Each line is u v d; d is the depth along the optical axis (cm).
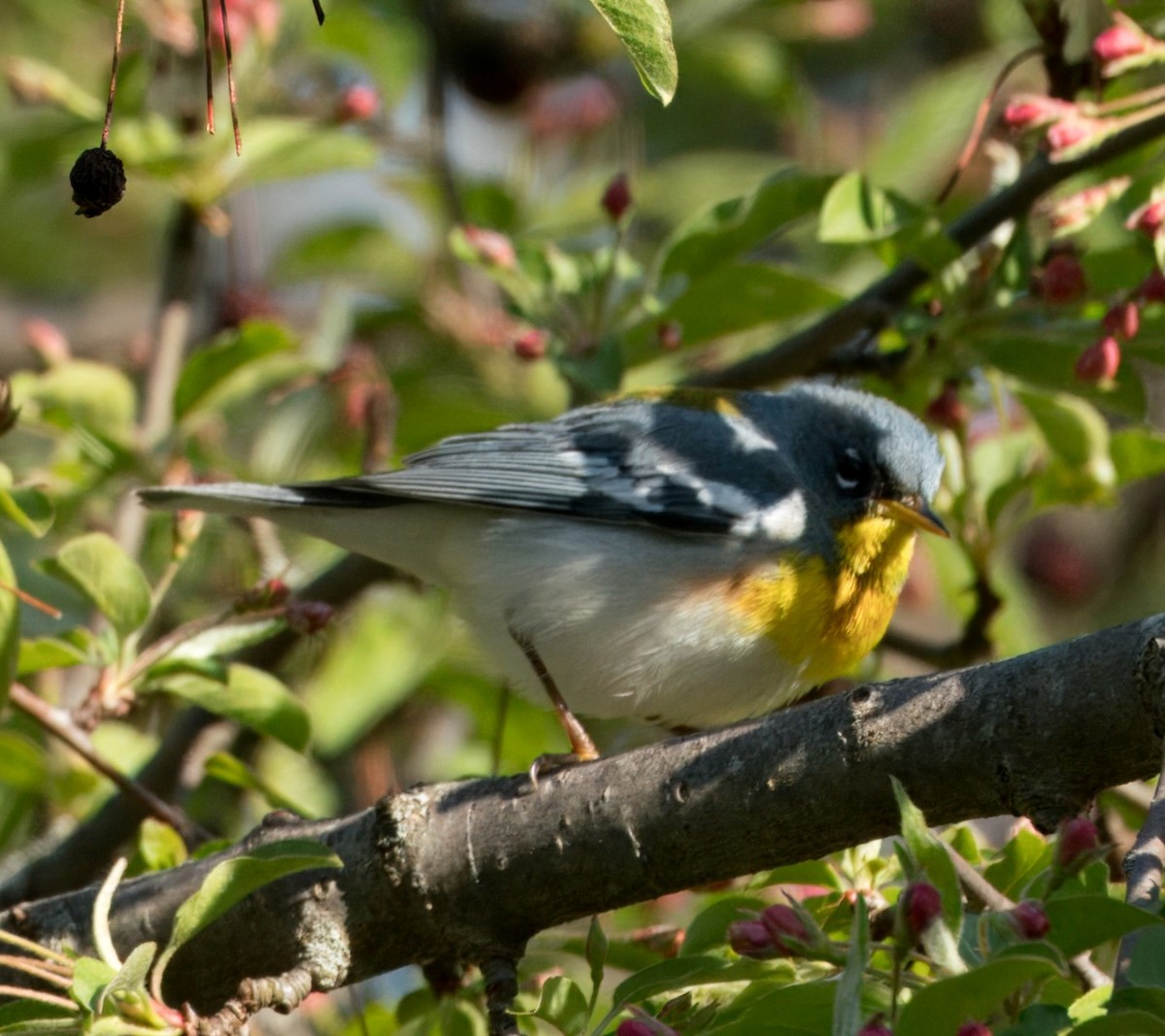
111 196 615
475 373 1496
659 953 805
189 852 940
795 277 1065
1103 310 1016
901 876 712
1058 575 1761
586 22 1656
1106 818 830
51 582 1256
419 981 1164
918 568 1589
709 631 994
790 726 665
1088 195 892
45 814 1216
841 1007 481
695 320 1115
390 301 1562
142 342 1407
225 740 1170
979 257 1036
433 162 1509
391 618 1263
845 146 1855
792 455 1073
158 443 1115
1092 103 955
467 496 1009
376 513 1017
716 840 677
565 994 637
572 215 1575
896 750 637
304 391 1360
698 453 1040
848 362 1123
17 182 1250
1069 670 607
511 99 1650
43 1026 592
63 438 1126
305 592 1191
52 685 1155
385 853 726
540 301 1160
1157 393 1589
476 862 716
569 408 1238
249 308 1435
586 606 995
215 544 1301
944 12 1884
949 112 1482
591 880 702
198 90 1202
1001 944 504
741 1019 549
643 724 1146
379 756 1323
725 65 1614
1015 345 1025
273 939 739
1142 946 502
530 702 1073
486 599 1017
